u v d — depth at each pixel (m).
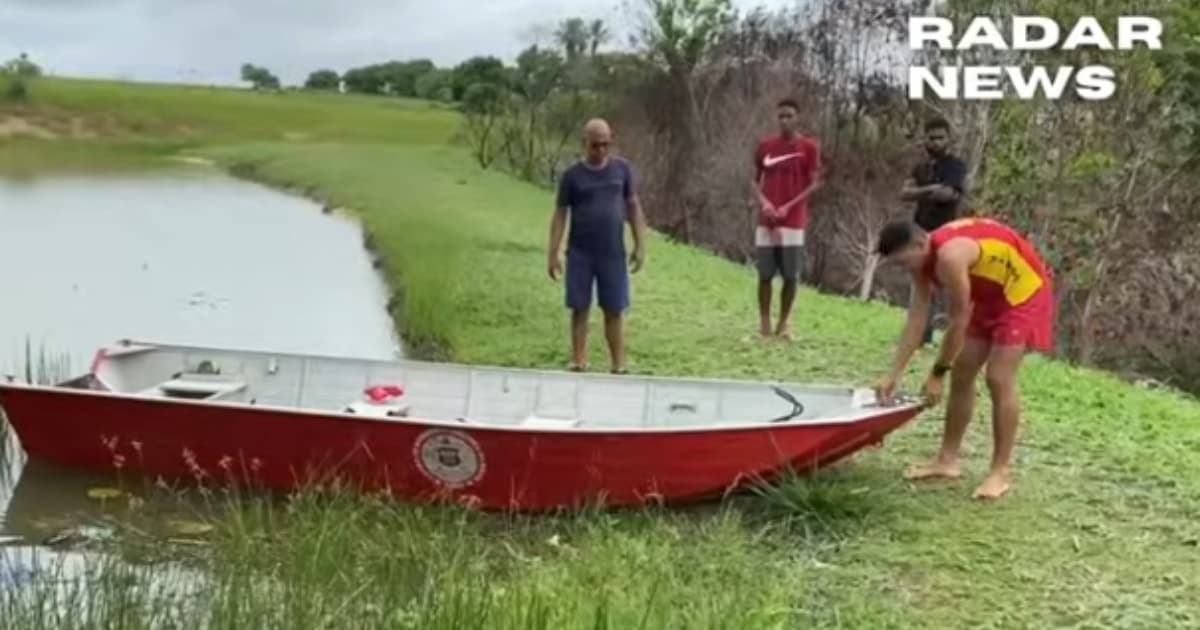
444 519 6.74
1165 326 17.19
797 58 23.86
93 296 15.32
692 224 26.28
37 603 5.58
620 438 6.84
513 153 33.44
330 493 7.08
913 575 6.05
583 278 9.62
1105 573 6.08
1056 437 8.16
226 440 7.32
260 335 13.09
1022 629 5.52
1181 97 17.20
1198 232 17.23
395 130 54.88
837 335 11.52
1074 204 17.17
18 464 8.06
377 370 8.51
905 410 6.90
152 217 25.03
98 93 60.62
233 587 5.54
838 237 21.84
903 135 21.00
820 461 7.00
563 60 32.62
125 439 7.49
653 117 27.34
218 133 54.59
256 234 22.36
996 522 6.68
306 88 74.38
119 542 6.79
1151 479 7.37
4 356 11.68
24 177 35.16
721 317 12.45
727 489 6.98
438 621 5.23
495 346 11.22
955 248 6.66
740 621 5.32
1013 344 6.84
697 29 26.73
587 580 5.83
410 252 17.09
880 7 21.73
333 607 5.49
